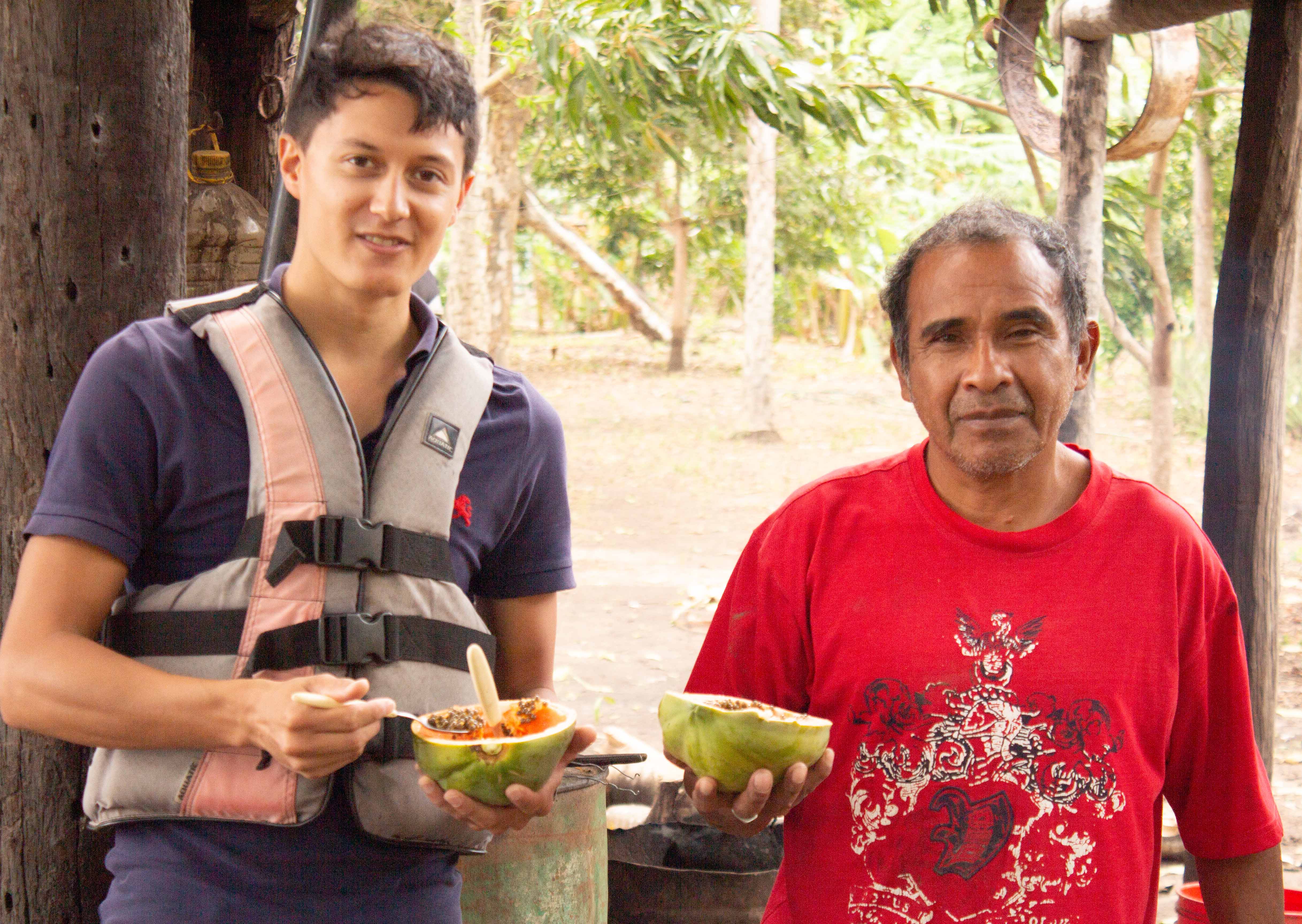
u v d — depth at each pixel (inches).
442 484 76.4
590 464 618.8
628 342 1386.6
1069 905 73.1
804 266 825.5
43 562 69.0
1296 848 196.9
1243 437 159.6
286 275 77.9
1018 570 76.2
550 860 109.8
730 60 280.8
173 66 101.5
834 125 296.4
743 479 579.5
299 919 71.8
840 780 76.7
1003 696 74.7
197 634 71.0
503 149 680.4
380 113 71.6
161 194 100.7
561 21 311.6
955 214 78.4
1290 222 156.2
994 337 74.8
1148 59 445.4
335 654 71.5
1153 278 379.9
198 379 72.6
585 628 329.4
